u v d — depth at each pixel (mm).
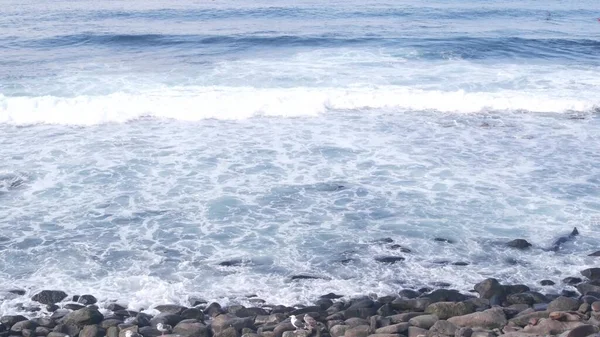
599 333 8094
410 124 17094
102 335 8641
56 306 9297
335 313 9109
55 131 16141
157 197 12766
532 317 8852
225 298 9609
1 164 14008
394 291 9805
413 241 11297
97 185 13203
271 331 8625
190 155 14742
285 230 11633
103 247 11000
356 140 15820
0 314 9078
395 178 13711
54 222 11766
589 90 20172
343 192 13070
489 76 21766
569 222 11984
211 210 12305
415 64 23234
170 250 10945
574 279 10133
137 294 9672
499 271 10406
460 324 8797
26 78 20469
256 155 14781
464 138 16141
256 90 19125
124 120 16953
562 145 15797
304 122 17078
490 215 12203
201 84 20016
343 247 11094
